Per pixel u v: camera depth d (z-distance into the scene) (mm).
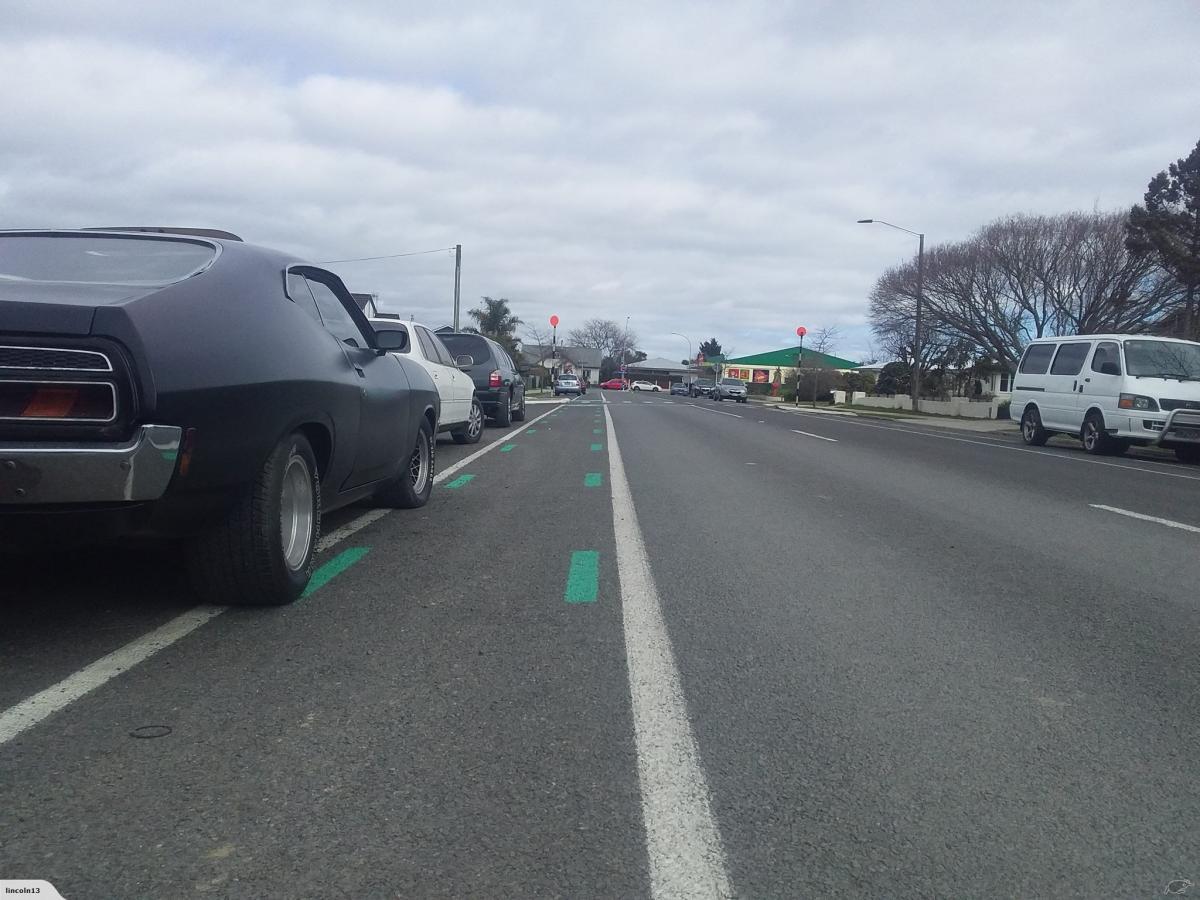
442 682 4000
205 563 4668
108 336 3785
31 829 2742
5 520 3783
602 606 5230
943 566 6445
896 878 2625
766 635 4754
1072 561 6723
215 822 2818
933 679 4160
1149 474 13250
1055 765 3326
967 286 42281
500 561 6309
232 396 4195
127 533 4062
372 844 2727
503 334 65125
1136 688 4102
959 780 3197
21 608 4871
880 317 49594
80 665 4062
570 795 3043
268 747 3326
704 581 5875
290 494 5059
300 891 2496
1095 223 39156
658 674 4152
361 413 5922
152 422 3842
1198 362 16562
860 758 3352
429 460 8672
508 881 2566
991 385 58312
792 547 7008
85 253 4852
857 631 4852
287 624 4738
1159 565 6645
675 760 3305
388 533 7207
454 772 3182
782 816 2941
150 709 3621
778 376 90375
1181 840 2844
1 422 3689
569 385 52156
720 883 2584
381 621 4836
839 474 11977
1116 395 16203
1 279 4309
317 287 5895
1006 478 12008
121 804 2902
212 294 4484
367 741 3398
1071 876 2646
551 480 10680
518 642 4555
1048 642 4727
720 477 11352
